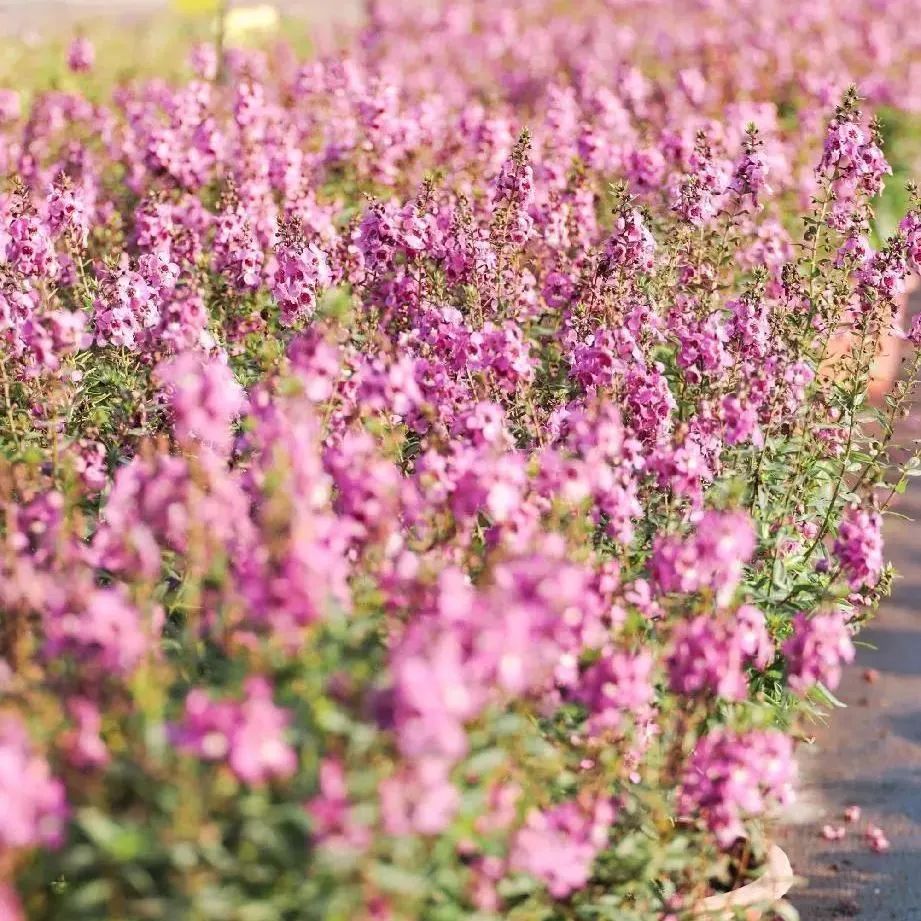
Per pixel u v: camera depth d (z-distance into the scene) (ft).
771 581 34.19
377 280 42.52
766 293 47.83
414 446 35.78
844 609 36.83
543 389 40.78
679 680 25.14
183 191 54.54
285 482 22.68
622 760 25.25
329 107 74.38
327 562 21.29
